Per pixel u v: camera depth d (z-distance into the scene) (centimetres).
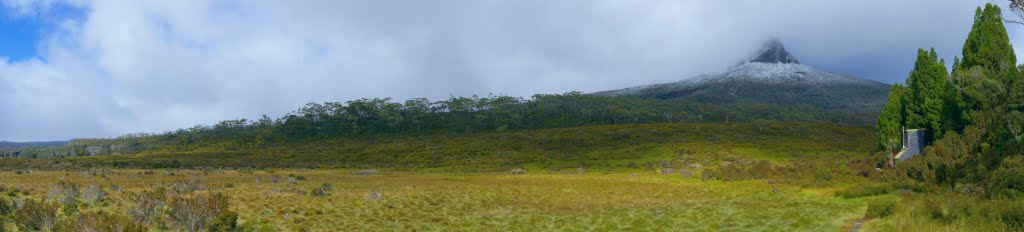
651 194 3888
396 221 2589
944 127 5209
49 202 2430
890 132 6044
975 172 2744
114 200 2623
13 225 1878
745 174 4809
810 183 3922
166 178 4678
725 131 12481
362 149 12662
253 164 9488
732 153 9050
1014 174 2205
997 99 4088
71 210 2102
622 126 14025
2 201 2108
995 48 4928
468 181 5209
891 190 3061
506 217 2803
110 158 11569
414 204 3178
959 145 4012
